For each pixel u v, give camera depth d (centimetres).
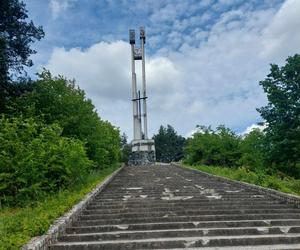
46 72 2292
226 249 906
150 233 1018
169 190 1789
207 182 2150
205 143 3616
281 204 1389
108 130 3344
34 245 785
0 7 2162
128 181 2262
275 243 963
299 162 2467
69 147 1602
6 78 2122
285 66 2428
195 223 1105
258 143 2606
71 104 2220
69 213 1128
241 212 1259
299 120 2392
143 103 6700
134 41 6894
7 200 1322
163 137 9144
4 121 1603
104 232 1043
